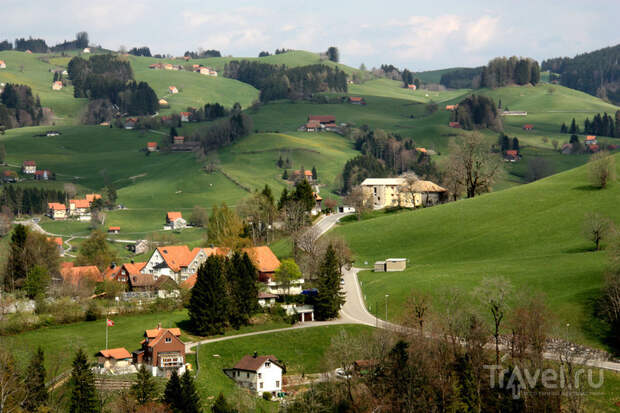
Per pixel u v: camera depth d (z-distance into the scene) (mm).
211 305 146500
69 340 139625
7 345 131625
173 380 110812
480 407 108812
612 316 131750
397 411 109562
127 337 142125
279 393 121312
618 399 107188
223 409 109625
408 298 143375
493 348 125938
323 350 138625
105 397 112750
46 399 108562
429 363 114938
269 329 150125
